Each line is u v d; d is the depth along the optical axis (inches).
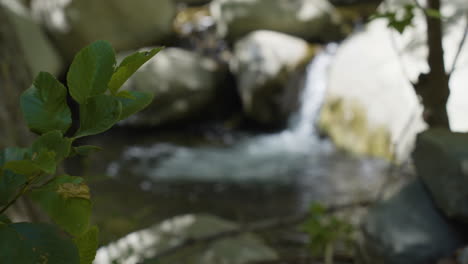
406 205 73.6
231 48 346.9
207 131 321.7
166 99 315.6
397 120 215.8
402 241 69.2
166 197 212.2
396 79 226.5
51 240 11.8
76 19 306.5
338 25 346.3
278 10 339.3
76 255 11.8
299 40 339.9
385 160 225.0
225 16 344.2
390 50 241.6
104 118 12.4
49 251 11.6
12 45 85.8
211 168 252.2
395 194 76.6
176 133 315.9
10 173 12.7
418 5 53.7
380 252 70.8
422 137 72.0
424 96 66.3
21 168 11.7
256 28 339.3
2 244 11.4
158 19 333.4
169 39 346.0
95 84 13.0
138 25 325.7
